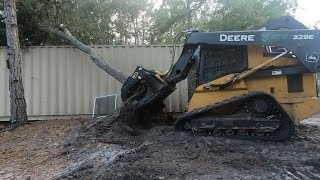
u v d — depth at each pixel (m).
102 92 12.20
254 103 7.21
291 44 7.32
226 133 7.37
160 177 5.30
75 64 12.23
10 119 11.41
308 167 5.82
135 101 8.59
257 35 7.45
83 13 14.98
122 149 7.01
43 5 12.43
